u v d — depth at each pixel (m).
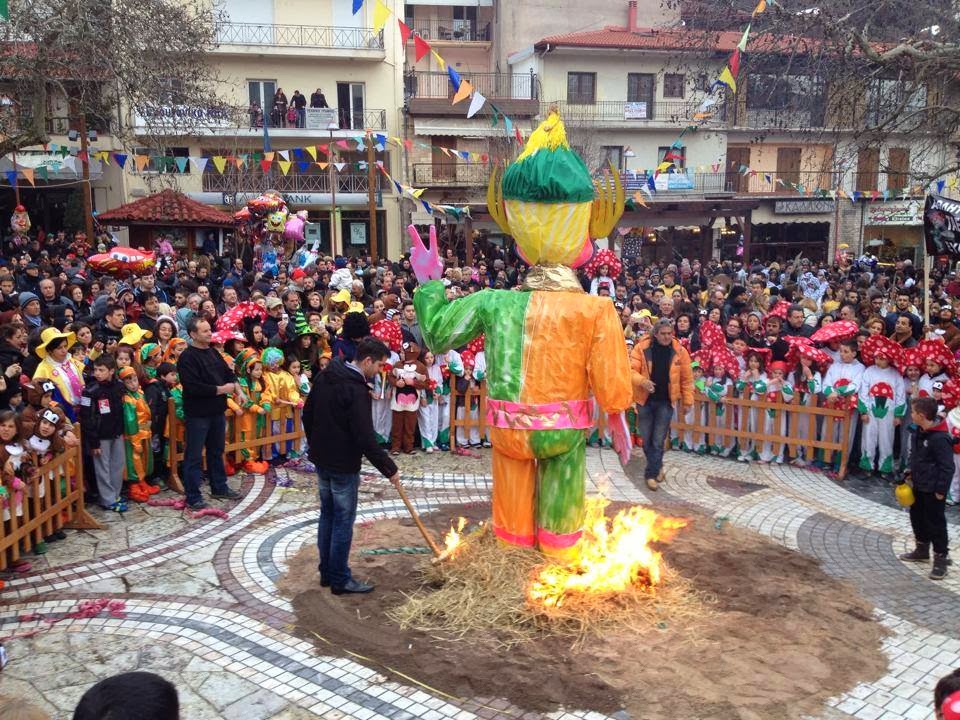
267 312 10.14
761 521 7.86
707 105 15.23
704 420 10.38
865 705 4.59
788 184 23.47
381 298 12.51
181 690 4.71
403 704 4.60
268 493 8.40
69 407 7.81
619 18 37.03
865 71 16.84
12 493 6.29
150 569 6.45
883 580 6.50
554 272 6.02
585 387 5.96
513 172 6.02
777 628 5.47
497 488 6.15
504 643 5.21
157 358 8.97
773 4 14.62
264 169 21.39
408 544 6.93
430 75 36.19
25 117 16.73
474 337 6.21
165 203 20.70
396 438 10.02
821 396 9.47
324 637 5.33
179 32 16.12
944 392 8.27
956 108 15.80
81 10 13.38
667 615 5.60
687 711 4.48
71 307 11.95
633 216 32.09
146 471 8.19
